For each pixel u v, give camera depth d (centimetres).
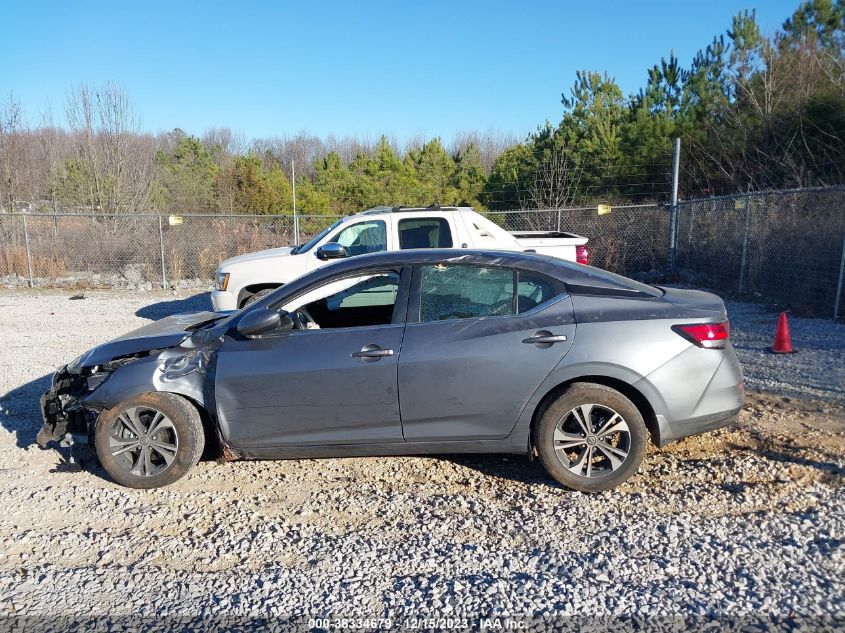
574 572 358
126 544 408
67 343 983
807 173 1759
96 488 488
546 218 1766
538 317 453
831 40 1991
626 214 1669
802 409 599
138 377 480
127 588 359
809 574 346
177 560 388
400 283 475
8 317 1219
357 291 488
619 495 450
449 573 363
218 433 479
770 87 1978
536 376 444
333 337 466
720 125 2094
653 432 451
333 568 373
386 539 405
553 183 2266
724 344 453
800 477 462
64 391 520
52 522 438
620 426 441
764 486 451
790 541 379
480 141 5081
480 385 448
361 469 514
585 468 451
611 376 440
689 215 1566
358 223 909
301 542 403
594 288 464
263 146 5962
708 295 493
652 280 1575
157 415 479
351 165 3450
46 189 2711
